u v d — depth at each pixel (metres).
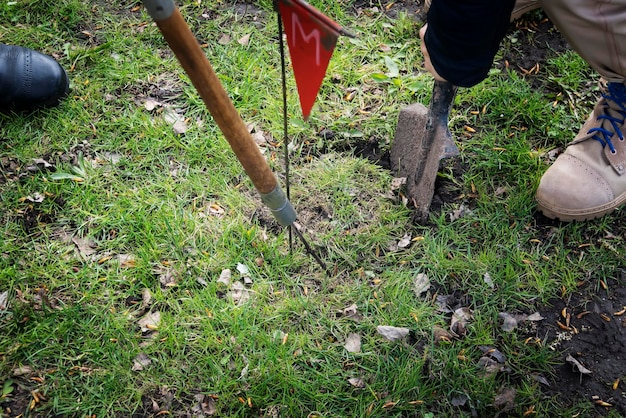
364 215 1.16
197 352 1.01
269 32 1.41
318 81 0.84
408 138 1.17
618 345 1.04
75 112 1.28
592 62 0.99
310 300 1.07
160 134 1.25
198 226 1.13
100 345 1.02
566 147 1.21
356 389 0.99
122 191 1.18
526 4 1.07
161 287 1.08
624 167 1.12
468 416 0.97
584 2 0.91
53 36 1.39
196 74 0.78
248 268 1.09
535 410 0.98
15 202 1.15
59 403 0.97
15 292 1.07
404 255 1.12
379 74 1.32
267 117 1.27
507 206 1.17
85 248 1.11
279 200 0.93
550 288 1.09
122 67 1.34
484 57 0.92
